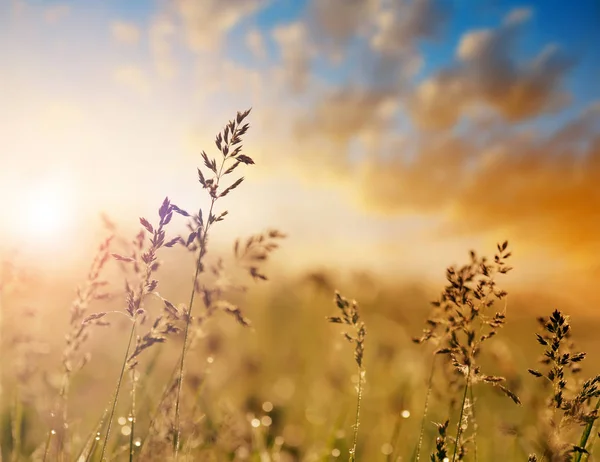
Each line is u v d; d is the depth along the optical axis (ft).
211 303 1.44
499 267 1.19
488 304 1.19
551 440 1.13
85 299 1.39
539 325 1.17
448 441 1.35
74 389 1.89
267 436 2.00
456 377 1.42
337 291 1.30
